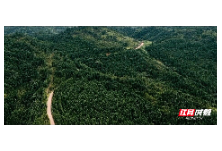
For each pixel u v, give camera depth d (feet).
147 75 581.53
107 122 391.04
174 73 590.14
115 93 474.08
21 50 581.94
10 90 459.73
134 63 631.97
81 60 636.48
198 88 551.18
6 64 511.40
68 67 570.46
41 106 427.74
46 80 509.76
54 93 475.31
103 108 426.92
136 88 500.33
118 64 618.03
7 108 416.46
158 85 524.11
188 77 616.39
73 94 463.42
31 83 491.72
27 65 536.83
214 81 604.08
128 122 392.27
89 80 526.98
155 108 435.12
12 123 391.04
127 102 445.37
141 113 421.18
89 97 453.17
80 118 396.16
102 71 585.63
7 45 584.81
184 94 492.54
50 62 596.70
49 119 401.90
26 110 417.08
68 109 423.64
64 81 517.55
